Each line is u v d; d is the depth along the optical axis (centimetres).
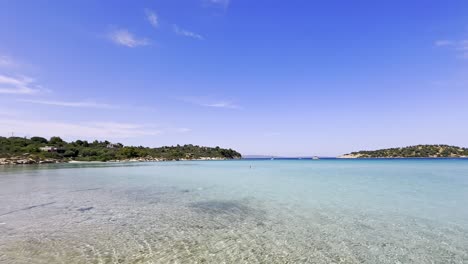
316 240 1110
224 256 930
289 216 1520
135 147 16800
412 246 1041
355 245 1053
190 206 1802
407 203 1875
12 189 2619
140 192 2450
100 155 12769
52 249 986
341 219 1451
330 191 2486
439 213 1577
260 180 3644
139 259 895
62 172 4978
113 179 3725
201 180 3644
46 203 1895
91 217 1487
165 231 1224
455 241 1096
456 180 3397
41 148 11275
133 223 1363
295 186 2902
